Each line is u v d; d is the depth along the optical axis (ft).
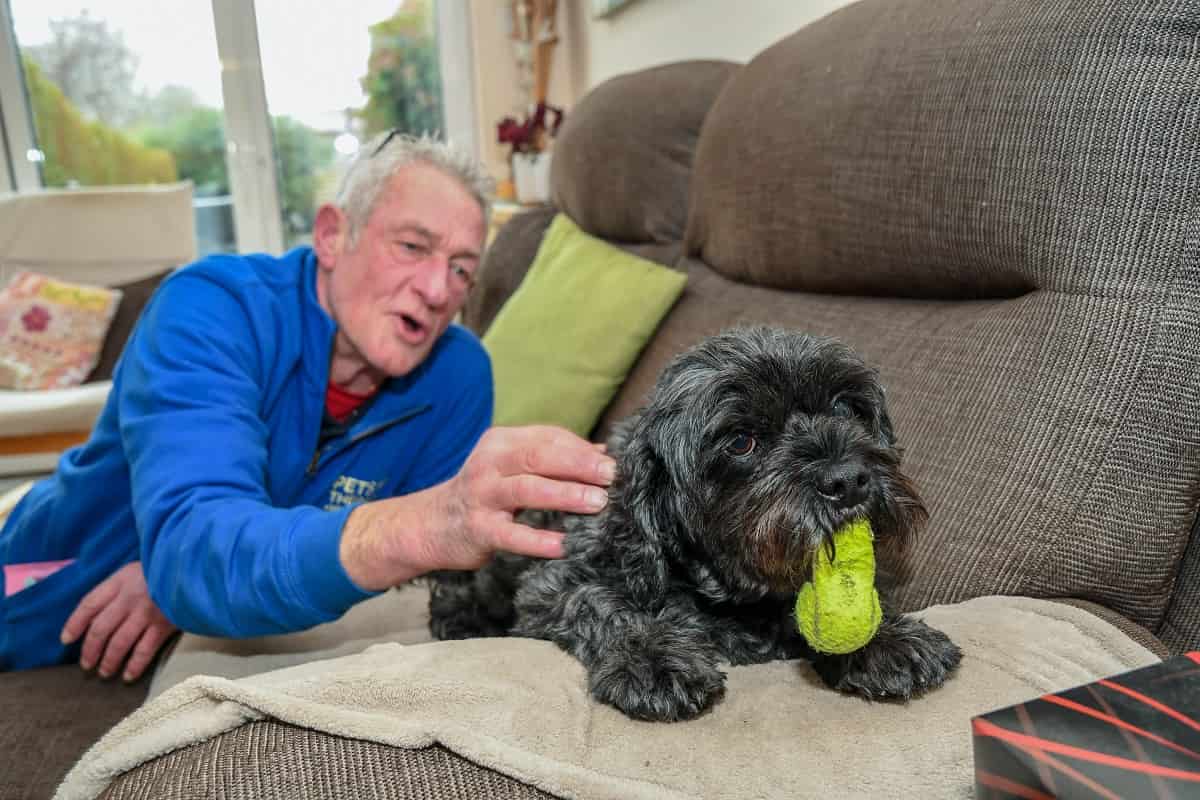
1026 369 4.38
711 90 9.17
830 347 4.63
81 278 16.80
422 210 5.68
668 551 4.50
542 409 8.43
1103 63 4.23
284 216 19.07
